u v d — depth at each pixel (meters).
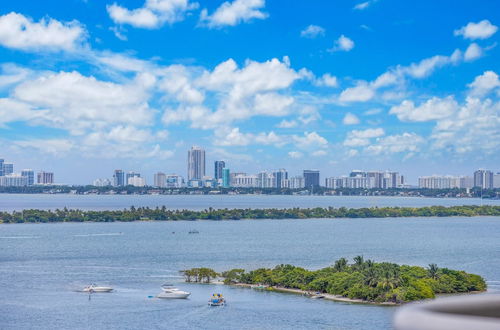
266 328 159.88
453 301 9.61
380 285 195.38
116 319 172.00
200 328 160.38
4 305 192.25
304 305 190.50
